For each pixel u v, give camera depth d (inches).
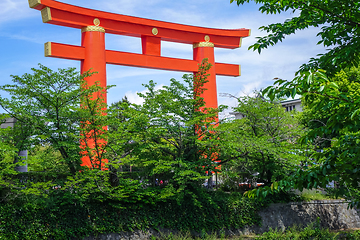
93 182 685.9
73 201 700.7
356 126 228.7
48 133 679.7
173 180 795.4
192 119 815.7
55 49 966.4
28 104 685.9
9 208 626.5
